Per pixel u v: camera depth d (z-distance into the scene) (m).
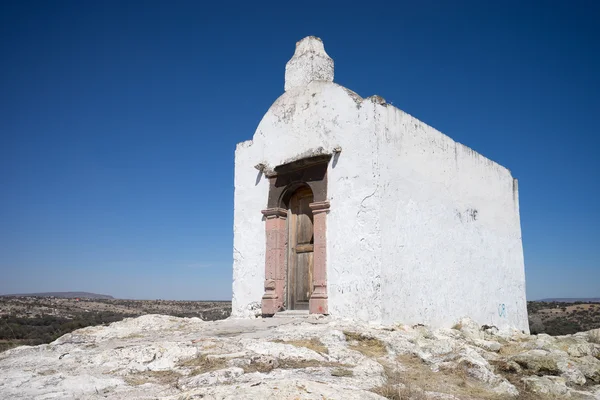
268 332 8.45
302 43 12.33
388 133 10.53
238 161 12.97
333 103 11.06
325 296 10.40
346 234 10.35
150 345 6.70
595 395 6.71
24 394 5.13
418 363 7.12
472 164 13.45
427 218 11.35
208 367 5.93
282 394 4.52
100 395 5.11
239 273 12.34
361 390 5.01
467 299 12.36
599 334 10.05
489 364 7.39
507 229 14.75
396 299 10.09
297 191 11.85
